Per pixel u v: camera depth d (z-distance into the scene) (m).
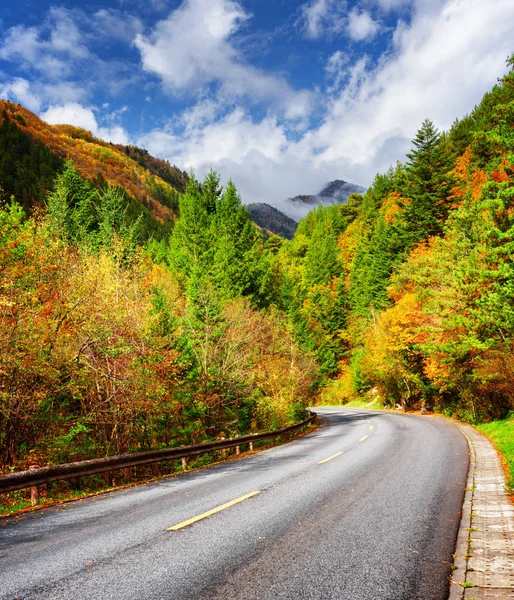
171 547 5.46
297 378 33.62
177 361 18.23
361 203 114.00
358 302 70.69
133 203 120.44
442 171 50.69
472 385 24.98
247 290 46.75
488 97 68.25
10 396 12.13
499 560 4.68
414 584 4.20
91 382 15.23
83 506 8.54
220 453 17.45
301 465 12.42
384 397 52.03
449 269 28.95
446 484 8.85
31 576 4.64
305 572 4.54
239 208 55.84
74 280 15.37
